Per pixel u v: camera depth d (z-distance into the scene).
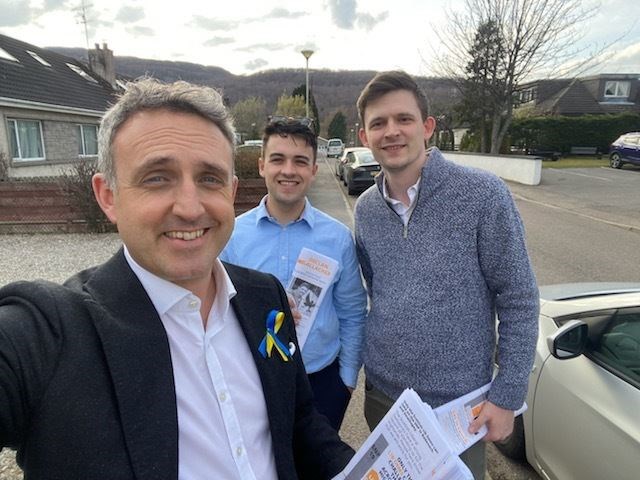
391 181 1.89
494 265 1.72
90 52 25.98
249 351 1.17
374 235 1.94
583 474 2.14
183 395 0.99
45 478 0.81
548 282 6.28
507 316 1.71
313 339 2.07
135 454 0.86
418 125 1.83
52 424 0.81
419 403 1.26
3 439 0.83
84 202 9.74
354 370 2.21
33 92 16.27
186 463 0.96
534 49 19.42
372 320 1.97
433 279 1.75
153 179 0.99
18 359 0.82
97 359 0.88
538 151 29.47
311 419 1.40
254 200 10.42
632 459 1.86
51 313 0.88
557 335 2.23
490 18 19.73
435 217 1.75
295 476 1.19
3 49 17.70
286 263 2.10
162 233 0.99
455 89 22.94
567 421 2.26
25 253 8.28
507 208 1.70
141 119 0.98
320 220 2.17
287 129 2.00
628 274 6.65
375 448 1.29
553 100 35.22
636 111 33.38
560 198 14.20
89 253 8.30
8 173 13.49
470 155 22.53
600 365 2.23
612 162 23.38
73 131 18.16
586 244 8.48
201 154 1.00
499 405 1.66
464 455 1.86
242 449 1.04
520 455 2.74
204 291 1.10
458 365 1.75
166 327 1.01
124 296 0.97
